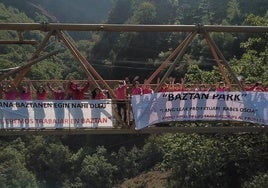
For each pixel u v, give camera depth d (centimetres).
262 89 1805
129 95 1742
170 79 1822
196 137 3039
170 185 3916
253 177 2933
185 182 3400
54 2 16525
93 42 10619
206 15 9512
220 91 1647
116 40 9594
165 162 3956
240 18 8525
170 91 1712
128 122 1639
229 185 3300
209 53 7125
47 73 8119
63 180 8662
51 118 1577
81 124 1584
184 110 1630
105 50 9644
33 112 1575
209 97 1638
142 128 1611
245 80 2823
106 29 1661
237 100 1647
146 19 9956
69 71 8562
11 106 1573
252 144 2738
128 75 8825
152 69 8444
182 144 3166
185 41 1689
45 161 8912
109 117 1598
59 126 1576
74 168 8706
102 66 9288
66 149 9038
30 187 8200
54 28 1642
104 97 1688
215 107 1639
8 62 7244
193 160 3109
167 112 1627
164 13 10112
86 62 1672
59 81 1741
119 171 7925
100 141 9125
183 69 6938
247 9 8581
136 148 7981
